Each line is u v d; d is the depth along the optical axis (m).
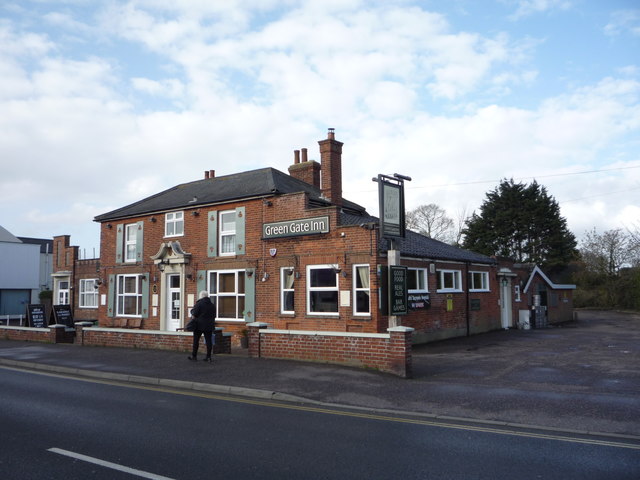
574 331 24.59
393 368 11.70
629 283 45.22
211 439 6.91
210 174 27.05
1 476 5.48
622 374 11.88
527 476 5.51
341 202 22.20
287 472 5.62
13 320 39.72
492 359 14.63
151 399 9.74
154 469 5.70
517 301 27.59
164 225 23.12
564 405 8.84
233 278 20.77
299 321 18.34
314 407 9.09
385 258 17.02
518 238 53.28
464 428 7.61
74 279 29.08
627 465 5.87
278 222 19.06
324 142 21.89
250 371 12.09
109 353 15.52
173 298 22.75
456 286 22.14
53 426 7.58
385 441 6.87
